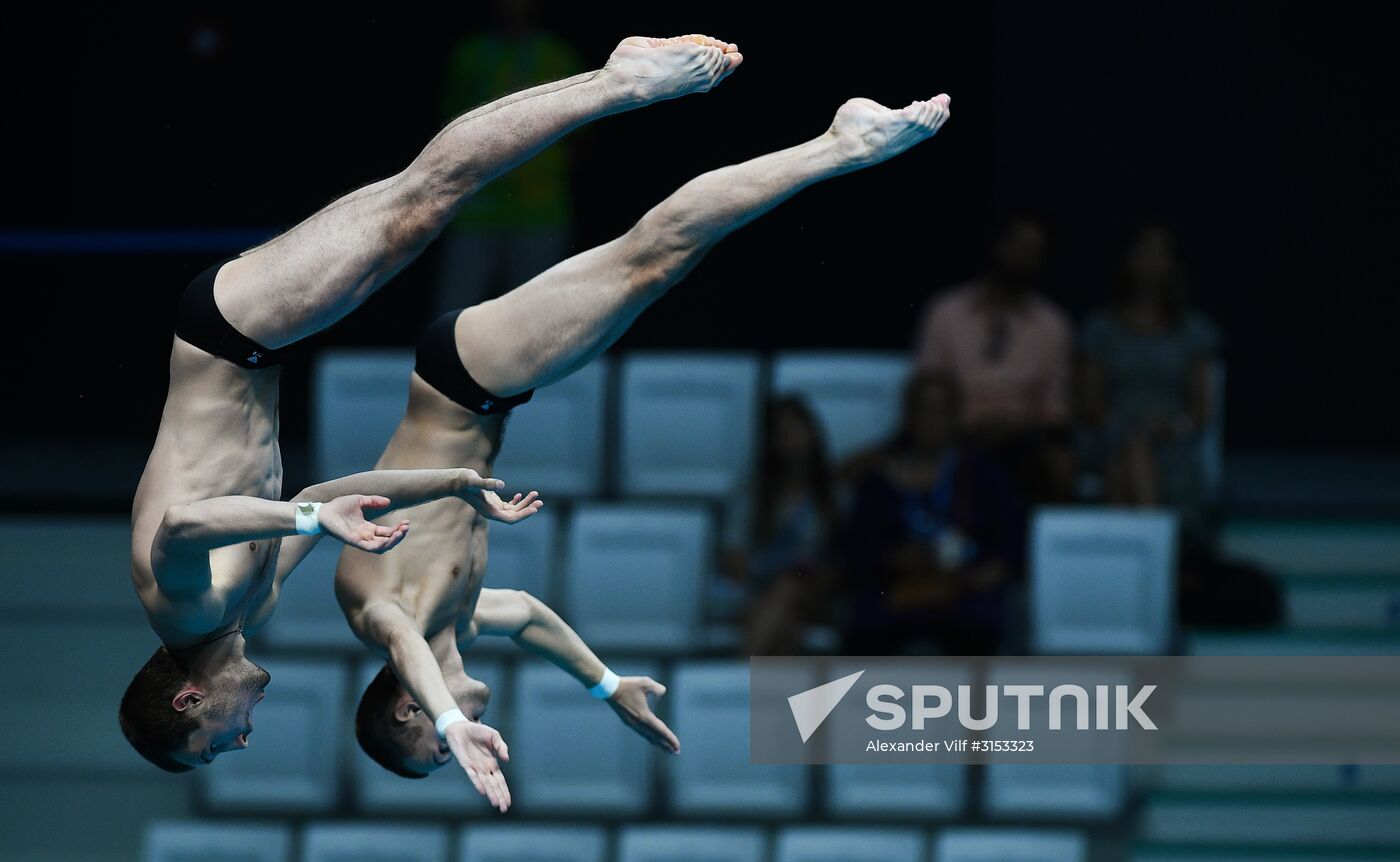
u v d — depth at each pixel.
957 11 36.72
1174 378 30.23
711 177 13.39
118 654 30.12
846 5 36.78
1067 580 28.47
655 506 31.00
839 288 37.22
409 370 30.84
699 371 31.19
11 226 37.75
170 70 37.34
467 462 14.38
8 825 28.45
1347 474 35.22
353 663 28.83
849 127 13.10
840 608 27.95
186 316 12.98
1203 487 30.19
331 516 11.65
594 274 13.74
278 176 37.59
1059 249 37.34
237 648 13.98
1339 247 37.41
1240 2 36.81
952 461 27.81
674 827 26.83
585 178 37.34
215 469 13.10
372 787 27.92
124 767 28.72
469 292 33.34
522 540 28.95
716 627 28.92
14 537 31.31
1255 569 29.03
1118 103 37.03
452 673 14.80
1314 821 27.25
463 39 37.09
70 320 37.91
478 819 27.83
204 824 27.20
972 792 27.72
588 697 27.75
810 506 28.38
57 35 37.19
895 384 31.03
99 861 28.14
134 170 37.69
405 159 37.41
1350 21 36.81
